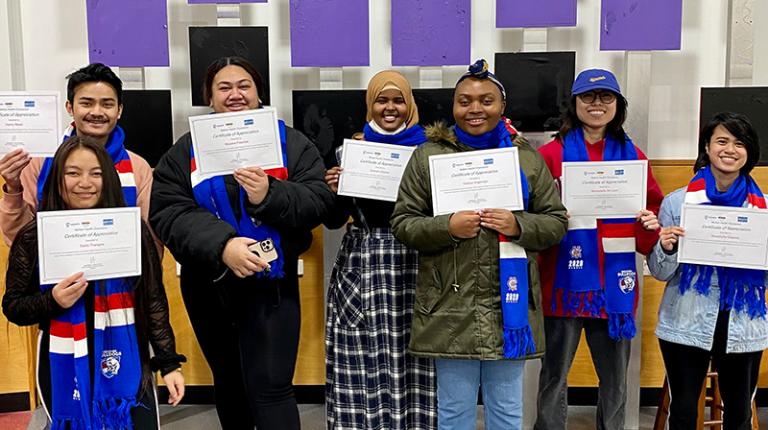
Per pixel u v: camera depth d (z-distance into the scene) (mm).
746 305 2055
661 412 2695
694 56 3041
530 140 2885
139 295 1821
